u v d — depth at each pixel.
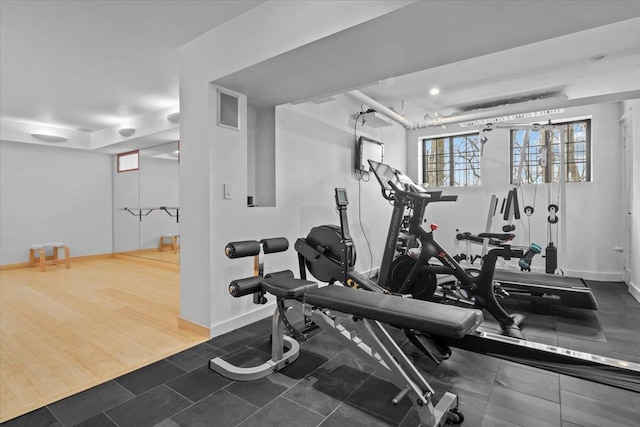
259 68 2.32
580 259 4.48
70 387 1.85
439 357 2.09
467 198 5.33
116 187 6.53
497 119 4.36
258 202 3.37
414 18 1.72
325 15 1.91
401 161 5.77
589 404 1.69
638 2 1.60
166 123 4.58
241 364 2.12
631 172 3.86
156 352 2.30
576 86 3.84
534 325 2.80
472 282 2.77
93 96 4.03
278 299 2.01
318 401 1.72
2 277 4.77
